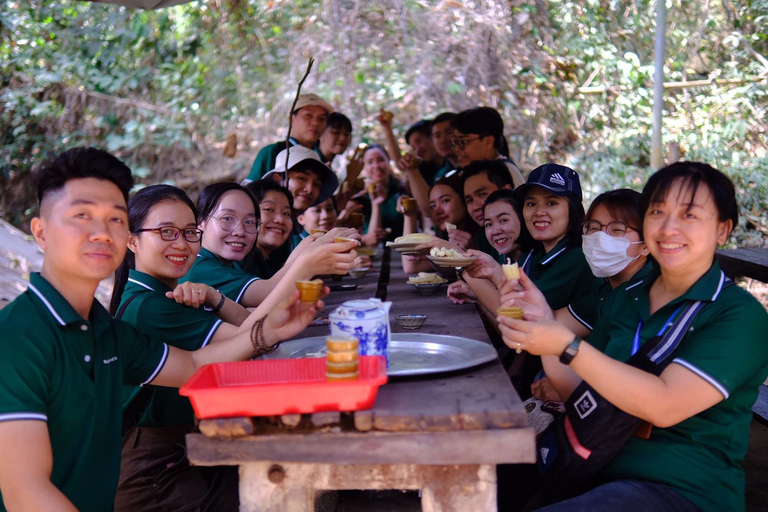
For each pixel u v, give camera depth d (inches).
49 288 70.9
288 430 63.8
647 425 76.3
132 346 81.5
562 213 126.1
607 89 349.4
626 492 75.7
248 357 82.7
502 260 147.3
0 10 334.0
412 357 83.4
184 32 353.1
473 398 66.7
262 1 348.8
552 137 355.6
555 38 343.9
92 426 71.9
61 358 69.3
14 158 335.6
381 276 175.3
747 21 348.8
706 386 72.2
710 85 350.0
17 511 64.4
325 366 71.7
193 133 357.7
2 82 337.7
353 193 250.2
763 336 75.5
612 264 102.9
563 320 110.7
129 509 93.2
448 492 65.8
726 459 78.4
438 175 252.5
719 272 79.0
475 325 106.2
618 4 352.8
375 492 115.3
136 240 98.4
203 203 125.6
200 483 95.6
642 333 82.7
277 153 220.7
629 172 342.6
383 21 344.5
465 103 349.1
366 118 362.3
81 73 342.0
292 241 179.8
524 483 103.5
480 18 331.6
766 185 316.8
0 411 64.7
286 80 358.6
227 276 119.4
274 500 67.3
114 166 72.7
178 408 95.0
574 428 77.4
